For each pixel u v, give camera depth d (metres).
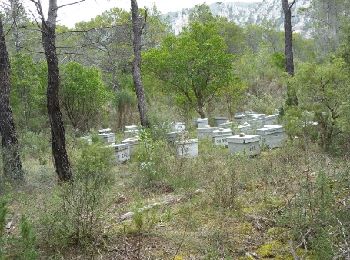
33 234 4.87
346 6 41.53
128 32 18.91
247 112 21.67
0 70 10.51
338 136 10.80
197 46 20.92
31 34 17.27
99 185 7.23
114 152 12.02
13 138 10.52
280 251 4.97
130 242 5.57
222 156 11.70
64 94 19.48
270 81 28.20
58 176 9.30
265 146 12.59
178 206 7.15
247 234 5.60
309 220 5.23
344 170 7.09
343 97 10.50
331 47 37.22
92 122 21.14
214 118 21.44
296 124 11.61
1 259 4.47
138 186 8.99
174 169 9.70
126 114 22.98
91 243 5.48
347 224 4.95
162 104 23.67
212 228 5.87
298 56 48.62
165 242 5.53
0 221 4.75
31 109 19.47
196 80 20.98
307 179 6.17
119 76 28.12
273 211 6.15
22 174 10.05
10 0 9.62
